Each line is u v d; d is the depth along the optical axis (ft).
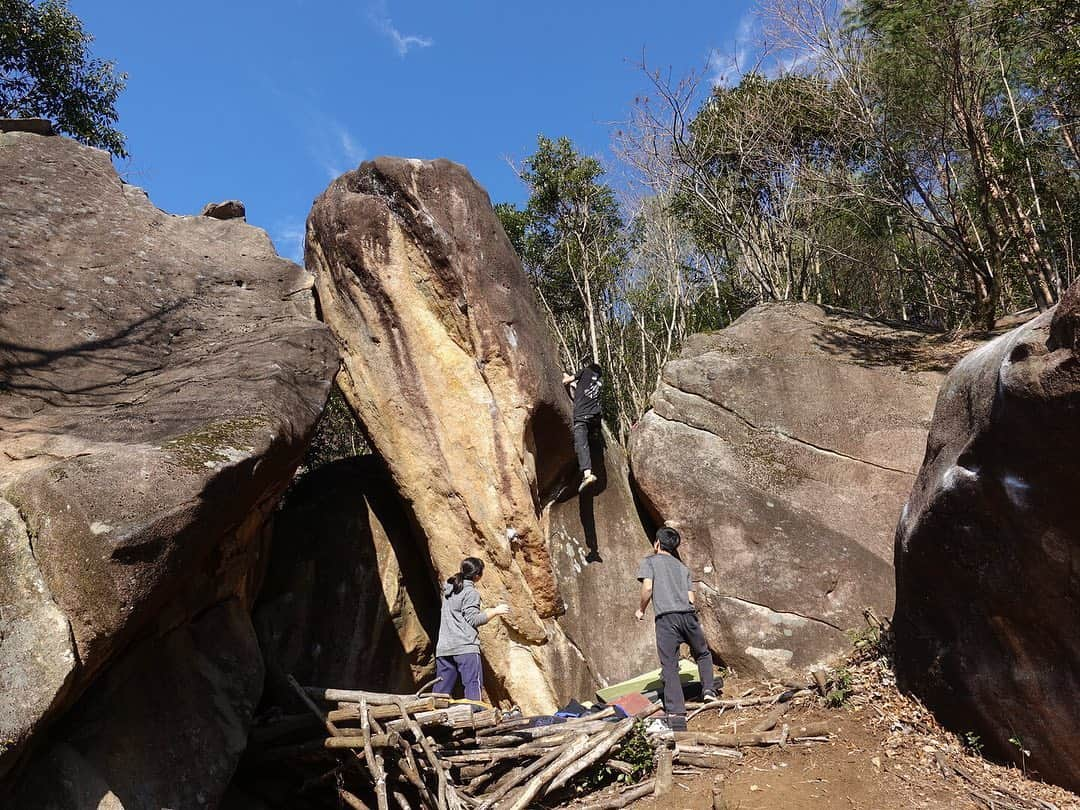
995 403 13.52
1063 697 13.73
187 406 14.35
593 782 16.34
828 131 45.21
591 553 26.08
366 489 26.45
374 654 24.03
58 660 10.30
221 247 25.05
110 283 19.97
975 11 31.78
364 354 24.81
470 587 20.52
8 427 13.64
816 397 27.12
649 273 69.87
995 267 35.73
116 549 10.84
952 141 37.70
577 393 26.84
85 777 11.64
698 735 17.11
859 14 36.70
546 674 23.36
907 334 32.65
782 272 53.72
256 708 17.22
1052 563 13.26
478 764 16.62
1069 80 32.60
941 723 16.49
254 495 14.47
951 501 15.20
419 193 24.89
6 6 37.60
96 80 41.11
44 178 23.30
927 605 16.84
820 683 19.04
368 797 17.30
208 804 13.66
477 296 24.32
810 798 14.28
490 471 23.76
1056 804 13.71
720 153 49.90
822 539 24.27
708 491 25.61
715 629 23.73
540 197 62.44
